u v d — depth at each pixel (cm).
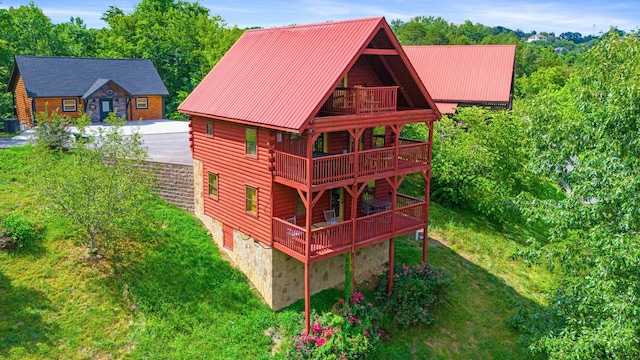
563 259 1886
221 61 2358
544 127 1961
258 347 1797
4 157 2542
